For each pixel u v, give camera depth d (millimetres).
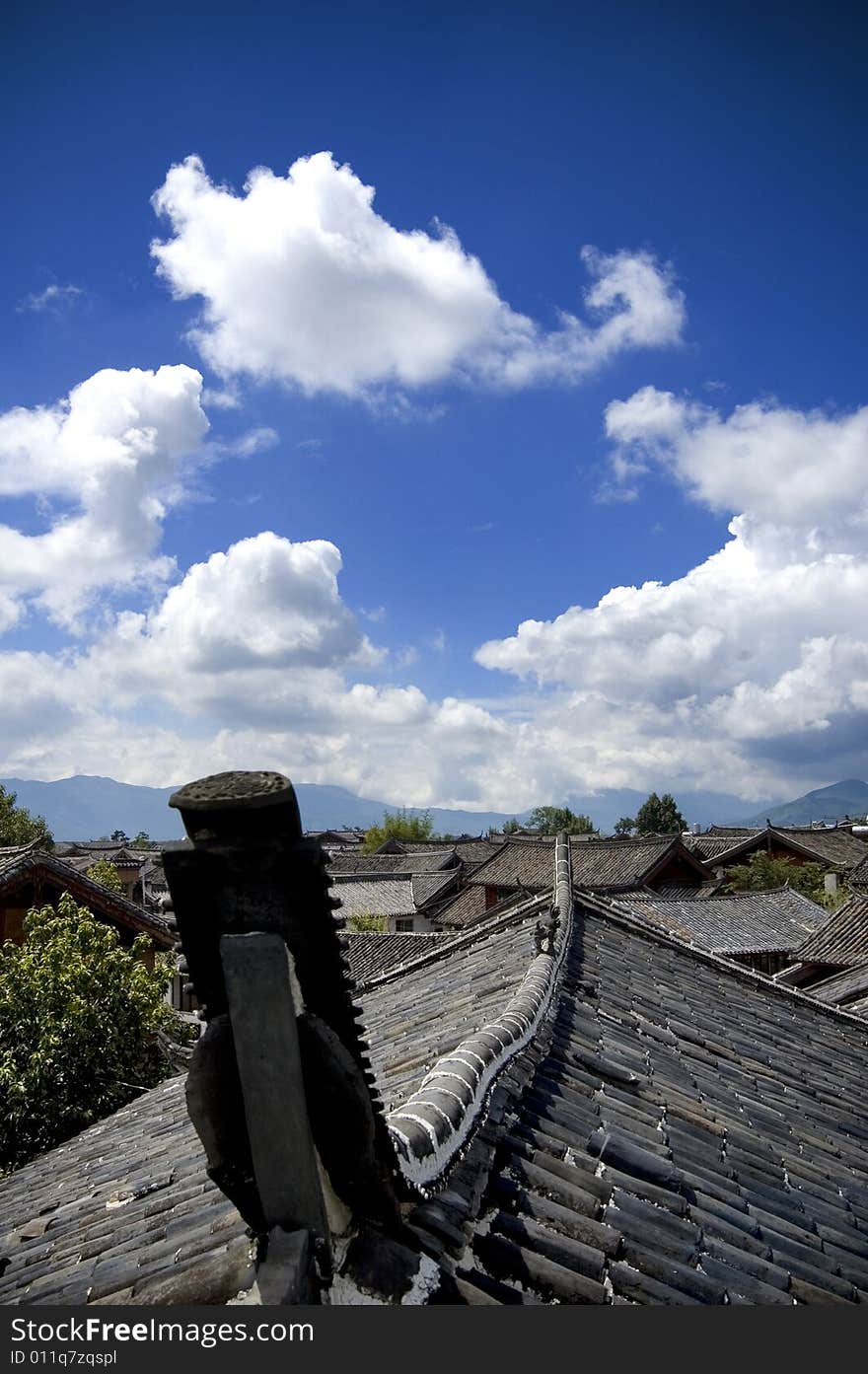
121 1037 14742
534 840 54844
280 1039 2920
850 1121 8539
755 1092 8430
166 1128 9250
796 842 55688
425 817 105125
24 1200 8234
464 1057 5488
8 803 50781
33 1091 13891
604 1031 8539
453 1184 4359
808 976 27781
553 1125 5773
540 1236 4371
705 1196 5625
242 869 2871
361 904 57500
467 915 52594
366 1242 3455
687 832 86812
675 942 13031
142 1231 5484
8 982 14664
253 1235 3375
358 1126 3057
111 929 16125
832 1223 6055
